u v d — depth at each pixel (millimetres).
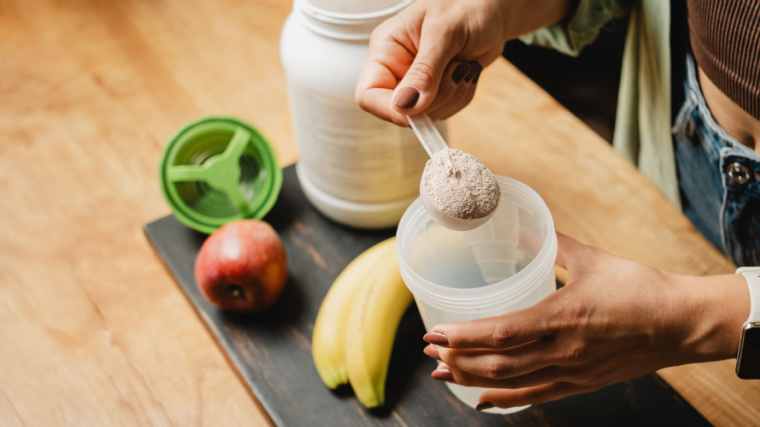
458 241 573
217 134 769
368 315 633
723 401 604
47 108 923
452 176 475
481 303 481
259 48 983
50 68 975
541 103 862
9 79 962
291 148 860
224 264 650
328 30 622
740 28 554
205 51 984
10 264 763
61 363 675
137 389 653
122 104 921
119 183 835
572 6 745
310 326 690
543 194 772
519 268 582
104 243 780
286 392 638
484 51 635
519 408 613
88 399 648
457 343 486
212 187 768
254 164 787
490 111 860
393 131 662
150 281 745
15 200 824
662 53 716
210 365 671
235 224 685
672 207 748
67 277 749
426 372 649
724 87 608
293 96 678
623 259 516
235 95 922
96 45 1002
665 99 743
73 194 827
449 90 586
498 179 541
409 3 620
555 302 485
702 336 486
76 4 1064
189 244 758
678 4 686
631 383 616
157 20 1035
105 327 703
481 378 531
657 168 813
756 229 652
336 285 673
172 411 636
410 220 536
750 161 604
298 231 771
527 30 721
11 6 1067
